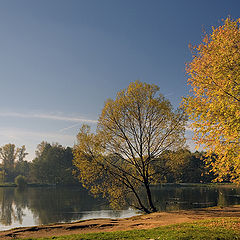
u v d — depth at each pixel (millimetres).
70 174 104625
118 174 28328
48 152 120438
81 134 27422
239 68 14820
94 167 26812
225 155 14531
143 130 27328
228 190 64938
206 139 15250
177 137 26562
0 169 145000
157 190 66625
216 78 15180
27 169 157750
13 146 147500
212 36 16672
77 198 56656
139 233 13961
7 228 27672
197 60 16625
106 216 32938
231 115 14461
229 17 16109
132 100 27266
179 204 38562
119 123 27422
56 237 14453
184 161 27219
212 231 12852
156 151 27312
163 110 26594
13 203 49375
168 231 13805
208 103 15773
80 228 18547
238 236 11852
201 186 80875
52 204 47000
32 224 29891
